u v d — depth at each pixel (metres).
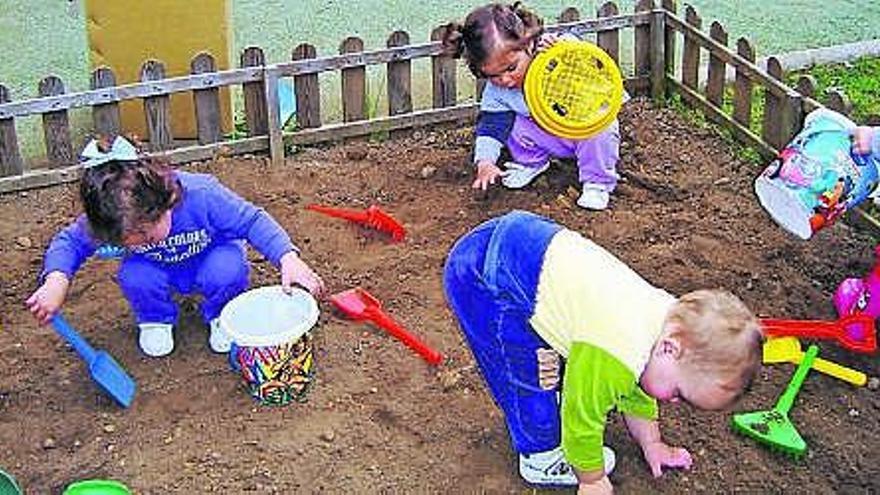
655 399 2.85
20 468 3.05
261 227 3.28
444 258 3.70
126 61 4.27
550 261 2.77
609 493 2.80
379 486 3.00
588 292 2.71
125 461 3.06
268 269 3.67
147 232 3.12
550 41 3.81
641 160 4.14
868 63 4.78
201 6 4.19
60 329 3.21
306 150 4.23
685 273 3.62
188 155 4.12
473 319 2.88
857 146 3.35
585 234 3.79
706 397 2.60
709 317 2.58
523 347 2.85
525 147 3.94
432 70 4.29
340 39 5.04
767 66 4.19
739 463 3.06
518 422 2.94
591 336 2.66
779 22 5.20
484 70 3.75
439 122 4.33
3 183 3.98
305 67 4.13
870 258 3.69
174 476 3.02
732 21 5.20
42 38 5.02
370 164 4.14
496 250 2.83
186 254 3.29
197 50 4.25
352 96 4.24
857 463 3.06
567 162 4.05
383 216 3.80
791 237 3.77
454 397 3.23
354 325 3.45
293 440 3.11
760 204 3.76
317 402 3.21
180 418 3.17
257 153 4.18
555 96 3.77
